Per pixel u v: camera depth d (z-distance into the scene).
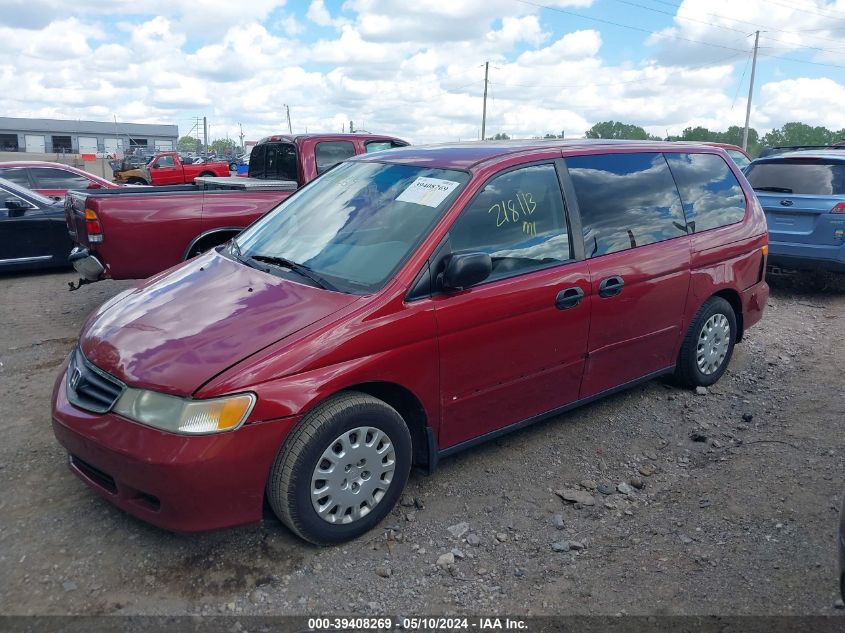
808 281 9.44
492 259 3.92
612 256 4.48
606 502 3.94
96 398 3.32
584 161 4.57
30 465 4.25
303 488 3.27
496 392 4.00
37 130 90.56
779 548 3.46
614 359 4.63
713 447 4.61
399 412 3.82
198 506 3.09
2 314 7.79
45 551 3.42
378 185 4.32
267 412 3.12
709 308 5.26
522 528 3.70
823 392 5.48
